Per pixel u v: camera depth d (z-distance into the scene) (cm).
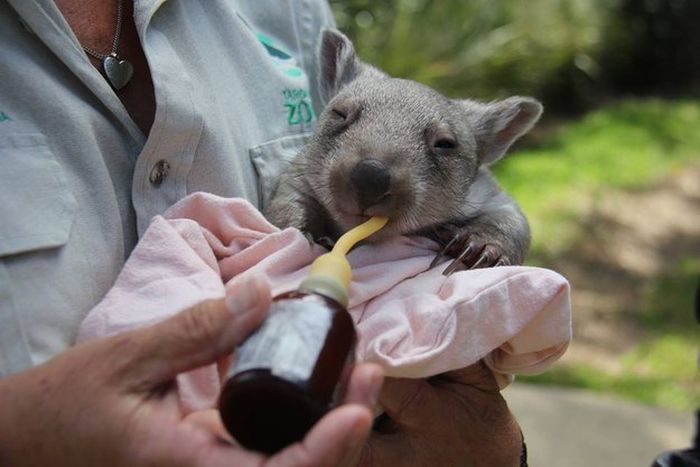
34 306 38
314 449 29
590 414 131
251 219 47
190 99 46
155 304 40
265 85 54
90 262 41
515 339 45
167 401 33
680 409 136
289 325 31
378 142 54
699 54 341
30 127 40
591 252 201
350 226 52
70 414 32
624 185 241
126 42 46
